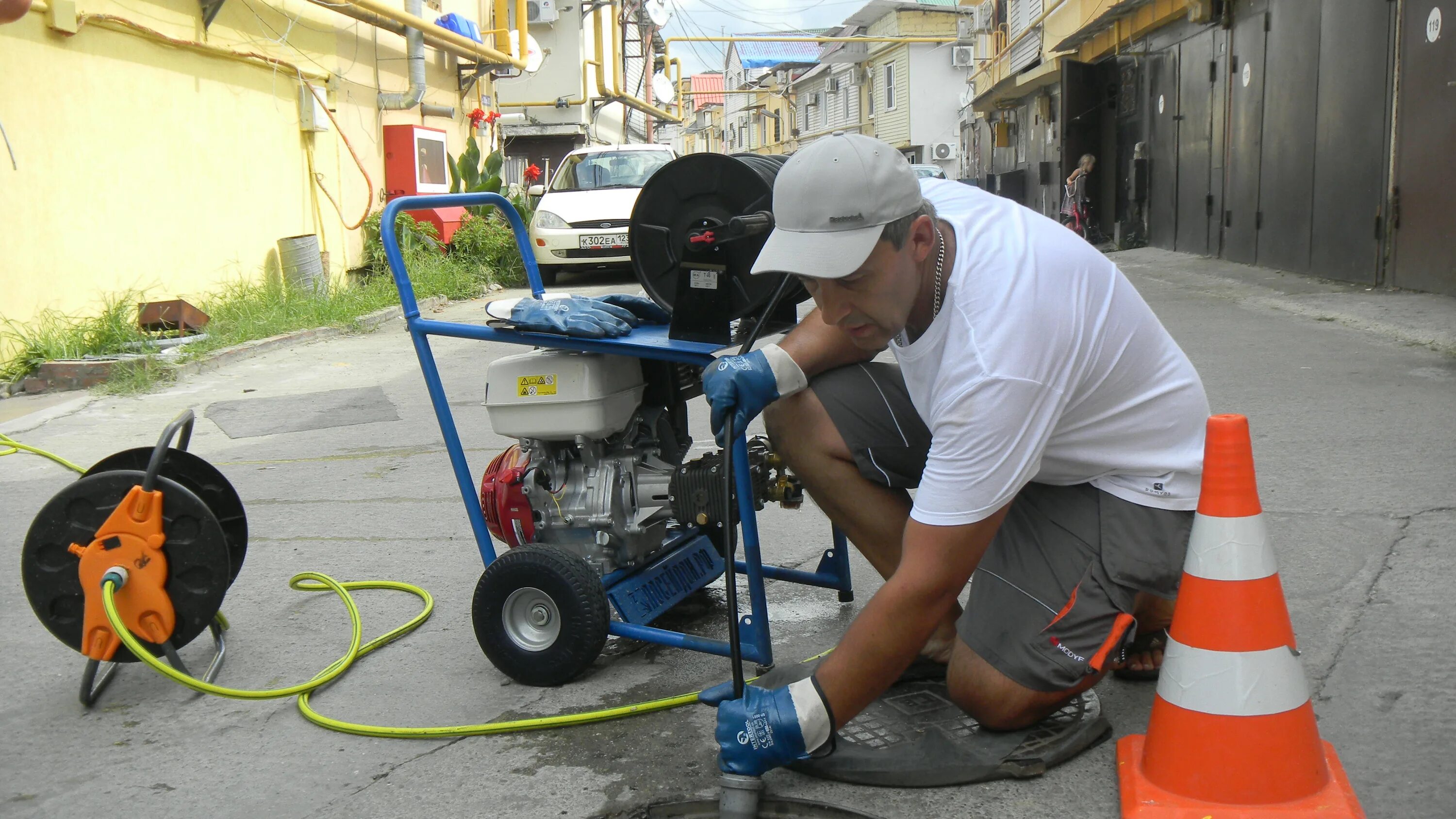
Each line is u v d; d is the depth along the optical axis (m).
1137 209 16.56
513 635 2.76
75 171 8.12
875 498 2.50
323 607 3.45
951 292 1.98
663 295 2.67
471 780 2.33
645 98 33.00
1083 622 2.19
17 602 3.56
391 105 14.01
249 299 9.94
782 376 2.38
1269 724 1.93
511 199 14.52
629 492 2.88
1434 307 8.05
